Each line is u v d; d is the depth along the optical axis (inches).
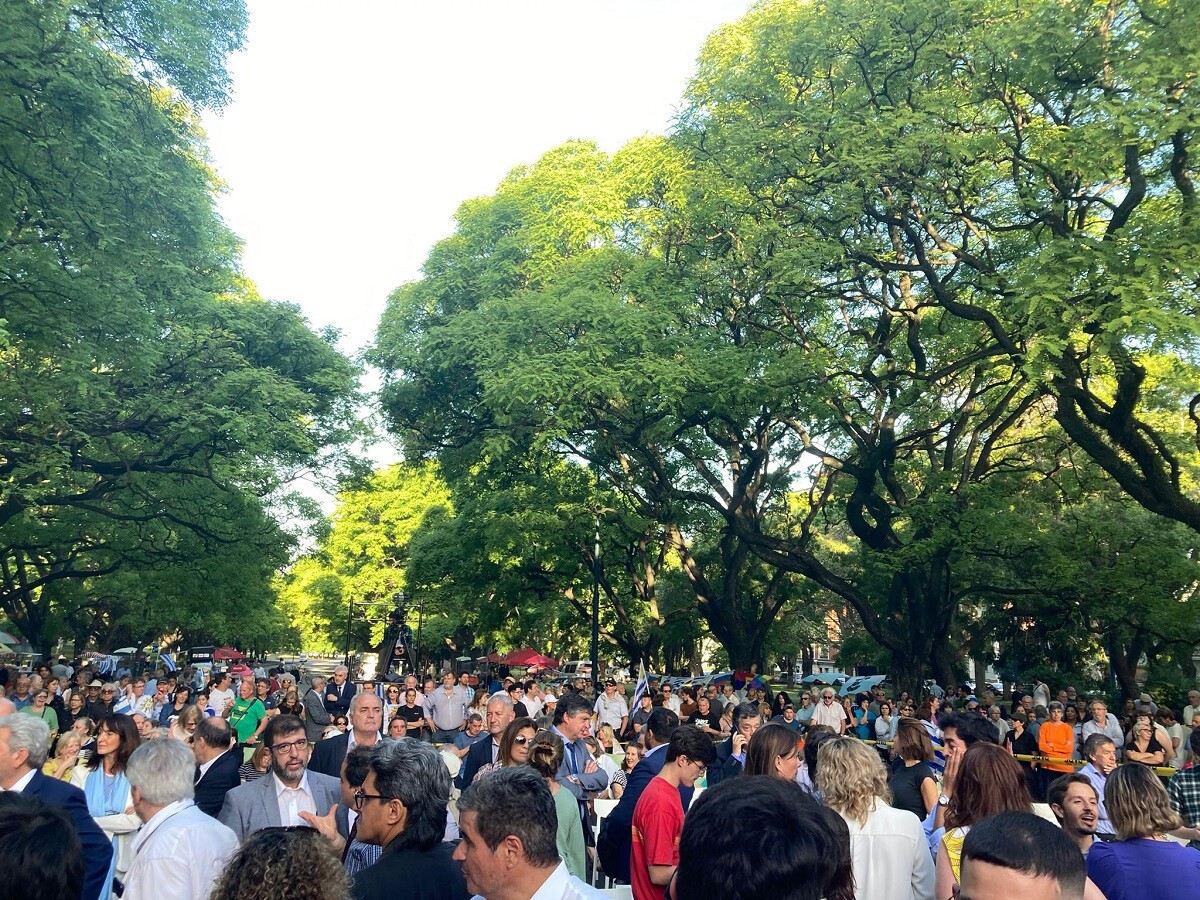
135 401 873.5
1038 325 711.7
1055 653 1325.0
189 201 856.9
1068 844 111.3
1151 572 984.3
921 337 1054.4
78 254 738.8
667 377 925.8
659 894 191.0
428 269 1328.7
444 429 1206.3
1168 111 651.5
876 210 877.2
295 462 1103.0
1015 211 858.1
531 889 130.6
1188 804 286.0
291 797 227.8
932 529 985.5
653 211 1168.2
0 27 605.6
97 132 668.7
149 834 172.7
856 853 183.8
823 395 976.3
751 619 1461.6
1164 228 680.4
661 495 1179.3
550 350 1015.0
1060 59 723.4
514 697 650.8
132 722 281.7
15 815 122.3
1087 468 1079.0
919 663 1067.3
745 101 976.3
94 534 1189.1
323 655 4569.4
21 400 780.6
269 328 1082.7
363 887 147.2
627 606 1685.5
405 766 157.2
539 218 1283.2
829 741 196.7
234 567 1225.4
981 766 185.8
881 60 880.3
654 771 247.8
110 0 752.3
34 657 1684.3
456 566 1652.3
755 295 1053.8
